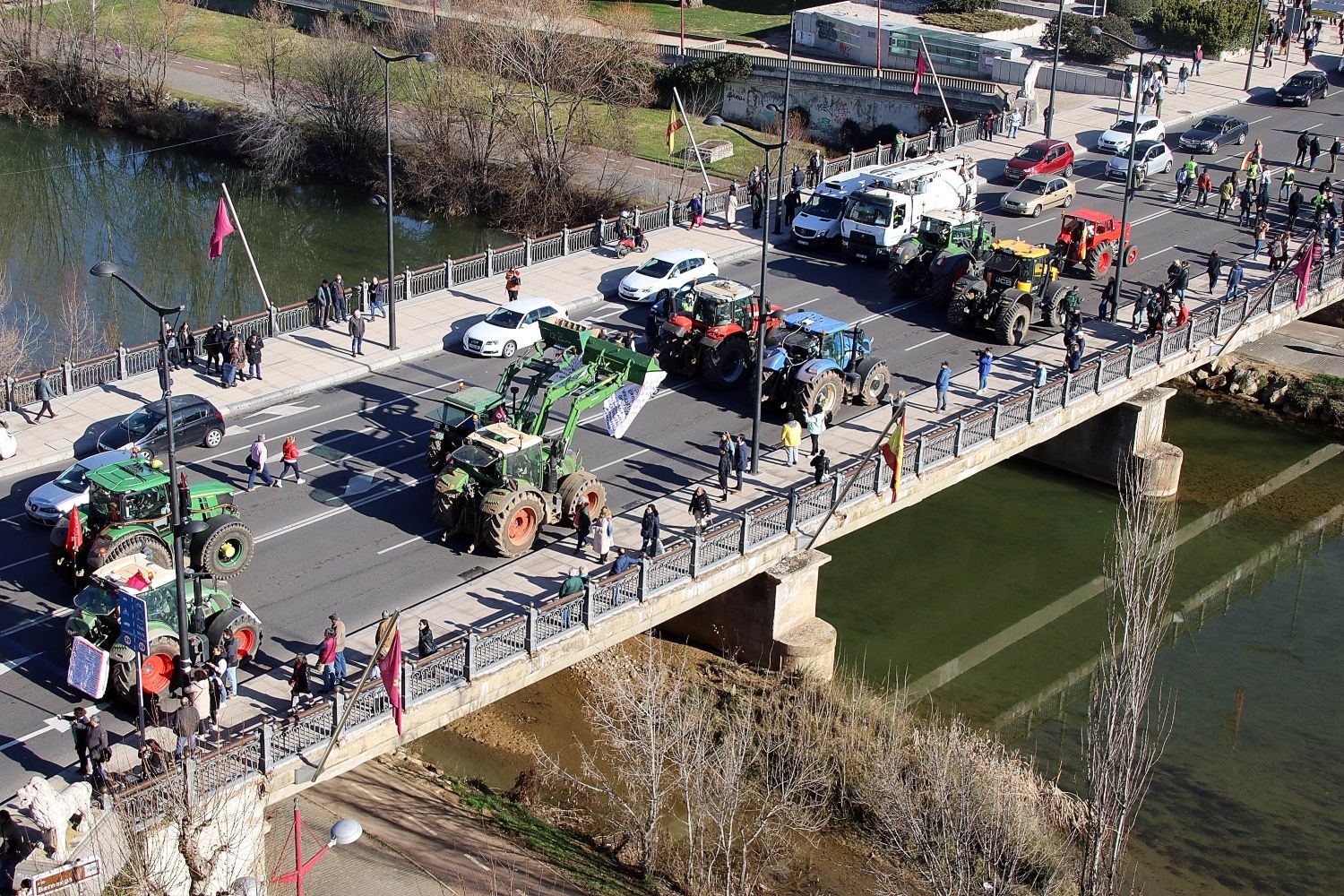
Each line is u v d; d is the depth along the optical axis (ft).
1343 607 144.56
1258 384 186.29
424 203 261.85
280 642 104.63
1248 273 179.01
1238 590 147.64
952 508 160.15
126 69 301.02
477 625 107.45
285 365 153.38
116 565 97.35
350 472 131.64
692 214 196.03
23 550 117.08
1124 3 305.12
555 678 124.47
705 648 128.98
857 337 144.36
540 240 183.11
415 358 157.17
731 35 318.45
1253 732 122.83
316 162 272.92
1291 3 313.12
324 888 94.73
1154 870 105.70
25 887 76.89
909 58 281.74
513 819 106.63
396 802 106.32
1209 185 202.90
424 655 100.07
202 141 284.41
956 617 139.44
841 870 103.50
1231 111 251.60
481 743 116.47
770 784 110.52
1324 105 256.32
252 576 113.39
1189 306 168.04
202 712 91.86
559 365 126.52
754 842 105.19
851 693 123.03
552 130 250.37
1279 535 157.58
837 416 143.23
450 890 96.22
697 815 103.55
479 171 255.09
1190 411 184.24
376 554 117.70
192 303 215.31
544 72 247.29
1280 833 110.32
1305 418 181.98
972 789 105.60
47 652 103.14
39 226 247.70
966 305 161.68
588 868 101.55
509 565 116.78
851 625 137.28
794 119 281.95
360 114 265.95
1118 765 90.17
